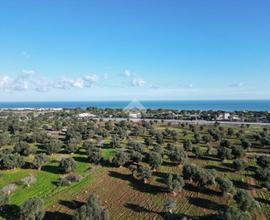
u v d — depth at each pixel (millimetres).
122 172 89562
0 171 88500
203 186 75750
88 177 85250
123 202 69188
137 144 107312
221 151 98812
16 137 127125
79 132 138375
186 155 99438
